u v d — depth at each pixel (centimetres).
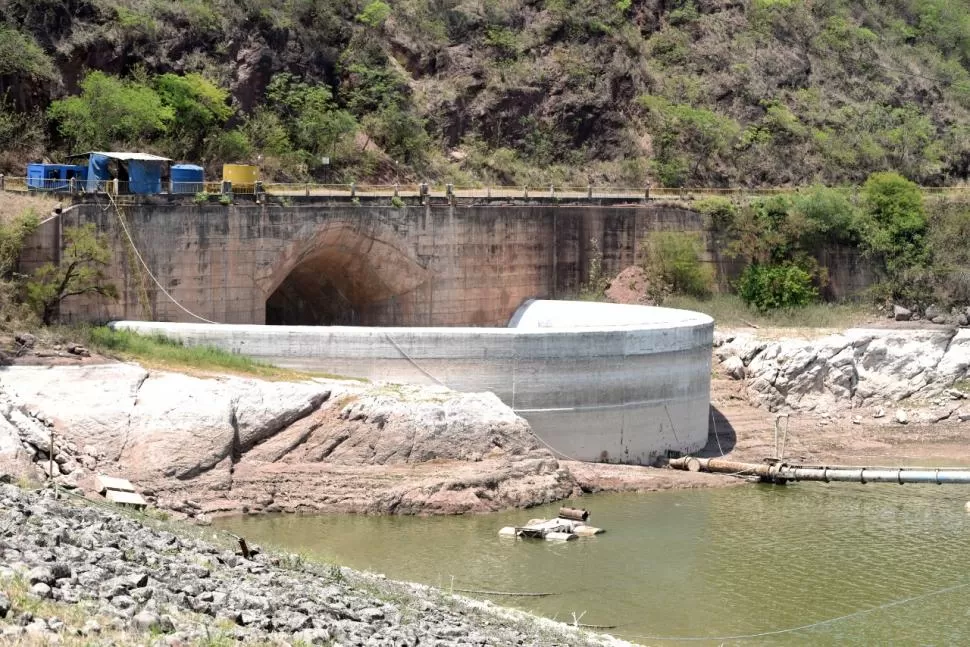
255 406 4938
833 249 8394
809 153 10081
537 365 5512
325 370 5353
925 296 8212
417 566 4150
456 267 7312
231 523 4509
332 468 4872
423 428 5025
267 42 8319
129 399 4784
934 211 8688
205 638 2258
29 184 5919
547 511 4956
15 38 7025
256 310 6272
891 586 4200
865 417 7106
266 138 7925
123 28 7575
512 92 9438
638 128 9819
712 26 10931
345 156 8288
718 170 9694
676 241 8100
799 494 5453
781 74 10806
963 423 7088
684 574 4250
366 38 9144
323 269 6981
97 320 5575
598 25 10081
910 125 10819
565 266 7925
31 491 3459
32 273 5394
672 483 5509
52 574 2362
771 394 7144
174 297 5903
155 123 7150
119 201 5688
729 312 7988
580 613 3822
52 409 4662
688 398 6081
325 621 2647
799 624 3825
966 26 13062
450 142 9181
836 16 11919
